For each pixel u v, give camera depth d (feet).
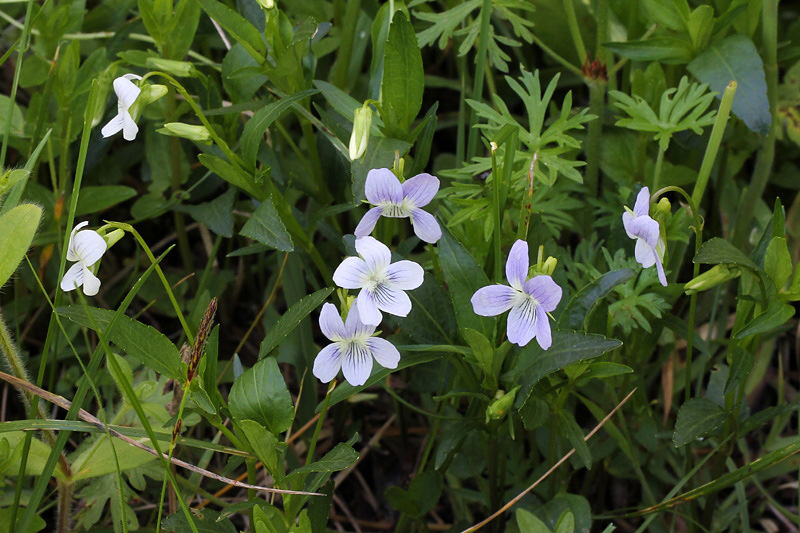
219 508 1.67
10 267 1.36
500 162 1.56
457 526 1.61
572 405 1.67
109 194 1.73
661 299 1.53
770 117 1.60
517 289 1.35
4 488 1.56
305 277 1.86
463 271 1.43
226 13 1.48
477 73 1.61
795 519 1.61
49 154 1.71
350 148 1.39
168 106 1.72
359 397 1.71
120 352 1.72
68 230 1.37
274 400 1.34
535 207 1.60
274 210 1.45
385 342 1.35
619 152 1.76
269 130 1.73
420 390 1.62
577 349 1.37
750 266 1.42
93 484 1.52
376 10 1.73
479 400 1.51
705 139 1.73
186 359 1.41
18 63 1.49
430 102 2.06
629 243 1.60
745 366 1.47
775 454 1.46
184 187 1.78
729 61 1.63
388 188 1.36
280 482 1.37
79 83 1.72
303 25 1.51
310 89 1.53
